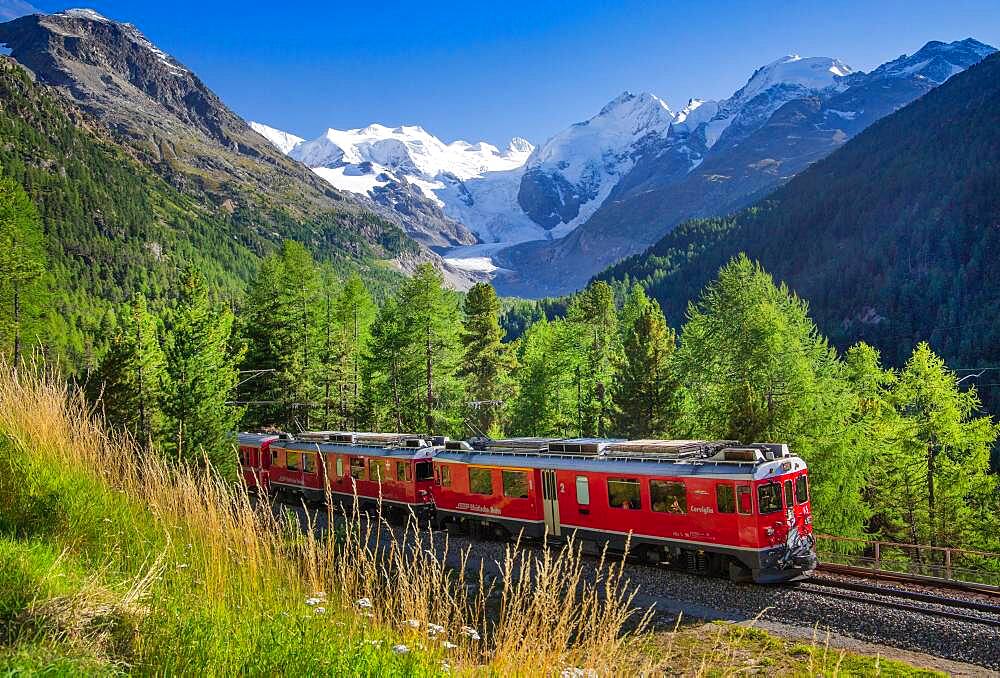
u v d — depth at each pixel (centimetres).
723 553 1739
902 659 1218
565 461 2112
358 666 474
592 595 628
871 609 1400
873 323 13725
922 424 3669
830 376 3978
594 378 5650
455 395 5269
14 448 732
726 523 1731
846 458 3400
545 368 5125
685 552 1858
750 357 3778
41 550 553
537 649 564
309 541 666
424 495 2620
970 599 1467
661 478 1872
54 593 476
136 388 3584
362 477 2822
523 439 2330
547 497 2147
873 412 4128
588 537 2038
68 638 430
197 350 3819
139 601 500
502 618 623
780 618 1439
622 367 4694
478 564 1900
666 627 1394
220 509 668
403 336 4994
